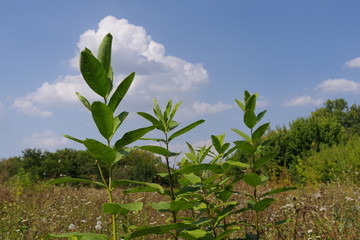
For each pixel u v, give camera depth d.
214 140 2.95
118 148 2.09
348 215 4.75
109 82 2.11
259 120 2.81
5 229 5.61
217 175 2.68
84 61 1.97
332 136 19.17
